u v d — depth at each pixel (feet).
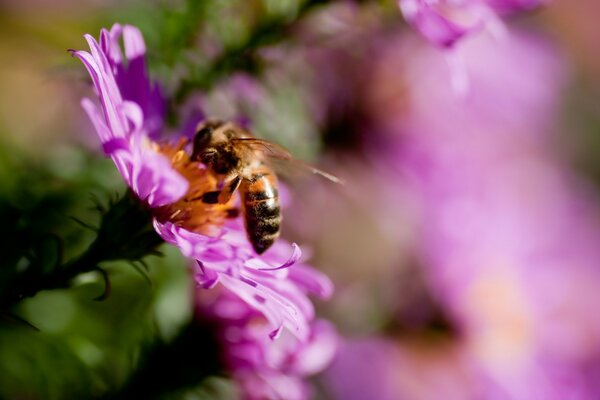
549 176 0.89
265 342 0.58
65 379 0.59
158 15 0.62
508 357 0.79
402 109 0.74
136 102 0.55
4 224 0.58
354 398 0.74
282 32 0.62
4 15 0.69
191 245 0.52
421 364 0.76
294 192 0.66
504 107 0.83
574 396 0.80
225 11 0.62
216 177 0.56
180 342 0.58
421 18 0.58
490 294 0.79
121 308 0.61
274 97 0.63
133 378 0.58
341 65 0.71
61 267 0.54
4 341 0.60
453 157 0.78
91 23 0.67
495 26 0.60
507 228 0.81
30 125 0.73
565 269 0.83
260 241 0.56
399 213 0.76
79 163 0.62
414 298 0.77
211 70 0.62
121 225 0.54
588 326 0.81
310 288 0.55
